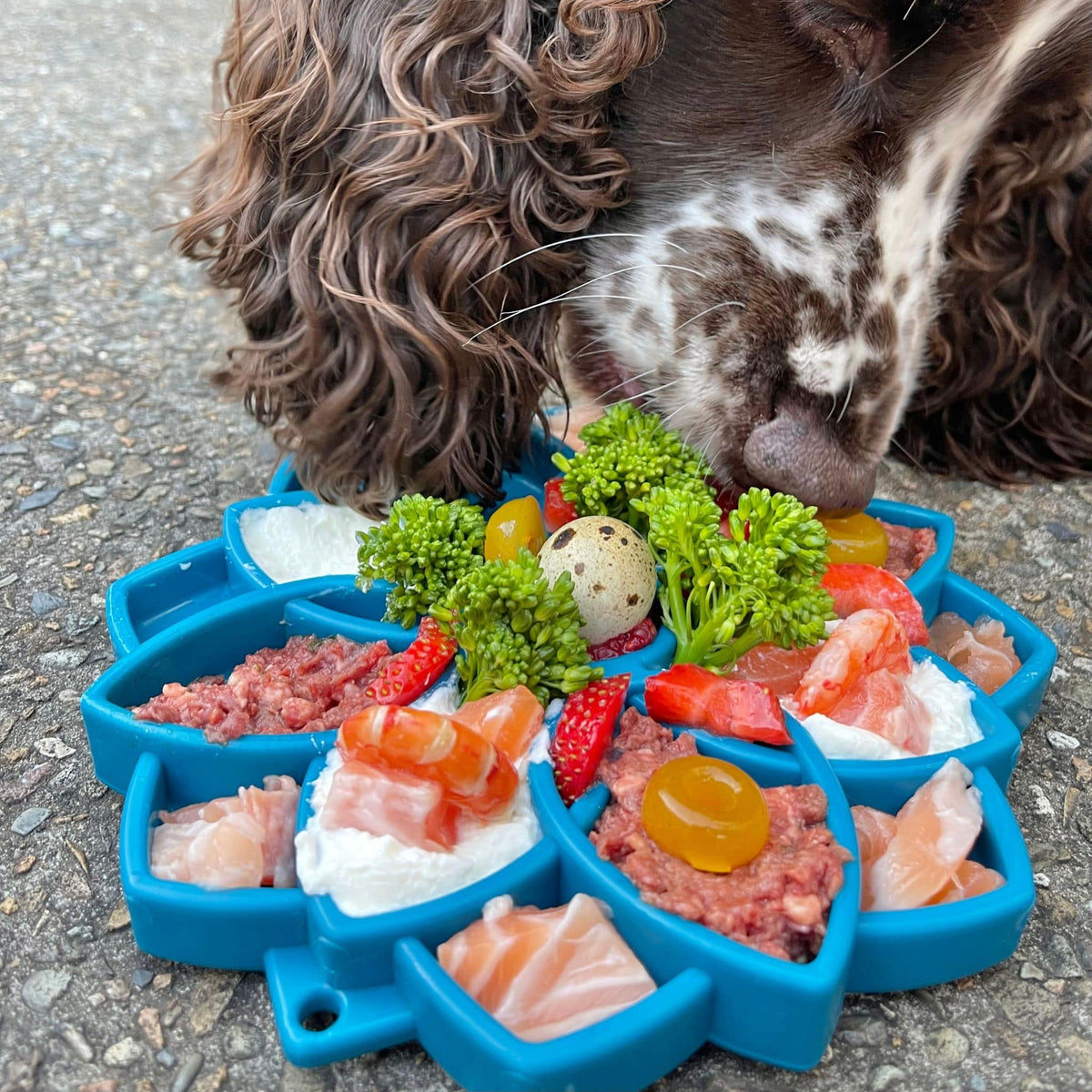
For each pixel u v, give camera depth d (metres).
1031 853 0.22
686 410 0.29
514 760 0.20
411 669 0.22
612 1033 0.16
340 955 0.17
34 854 0.21
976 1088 0.18
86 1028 0.18
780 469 0.27
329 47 0.27
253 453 0.34
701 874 0.18
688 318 0.29
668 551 0.23
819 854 0.18
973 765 0.21
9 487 0.32
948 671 0.23
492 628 0.21
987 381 0.36
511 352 0.29
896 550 0.28
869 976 0.19
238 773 0.21
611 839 0.19
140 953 0.20
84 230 0.48
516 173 0.28
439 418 0.28
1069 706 0.26
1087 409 0.38
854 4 0.26
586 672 0.21
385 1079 0.18
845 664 0.21
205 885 0.18
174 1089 0.18
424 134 0.26
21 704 0.25
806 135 0.28
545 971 0.17
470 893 0.18
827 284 0.28
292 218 0.28
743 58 0.28
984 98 0.29
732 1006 0.17
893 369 0.29
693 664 0.22
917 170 0.29
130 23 0.82
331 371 0.28
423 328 0.27
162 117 0.63
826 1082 0.18
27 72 0.70
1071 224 0.36
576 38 0.27
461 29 0.26
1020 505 0.35
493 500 0.29
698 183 0.29
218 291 0.33
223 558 0.26
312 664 0.23
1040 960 0.20
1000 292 0.36
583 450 0.29
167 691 0.21
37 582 0.28
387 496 0.28
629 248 0.30
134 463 0.33
